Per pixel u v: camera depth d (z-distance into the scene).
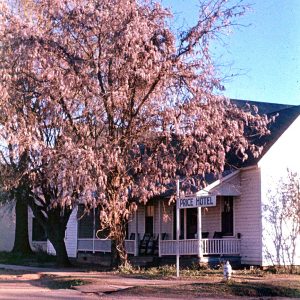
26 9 22.50
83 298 15.34
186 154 20.91
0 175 23.50
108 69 19.70
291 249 24.89
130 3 19.69
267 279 20.42
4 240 43.94
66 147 18.73
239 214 25.81
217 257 24.83
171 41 20.03
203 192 23.89
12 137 19.30
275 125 26.61
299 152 25.62
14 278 21.56
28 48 19.45
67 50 19.86
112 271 22.66
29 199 27.55
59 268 26.62
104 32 19.61
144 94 20.84
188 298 15.59
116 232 22.61
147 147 21.31
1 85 19.34
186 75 20.38
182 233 29.38
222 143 21.39
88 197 19.08
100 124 20.20
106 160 19.58
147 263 26.91
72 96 19.59
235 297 15.86
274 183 24.94
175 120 20.09
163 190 21.28
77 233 34.06
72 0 19.86
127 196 21.30
